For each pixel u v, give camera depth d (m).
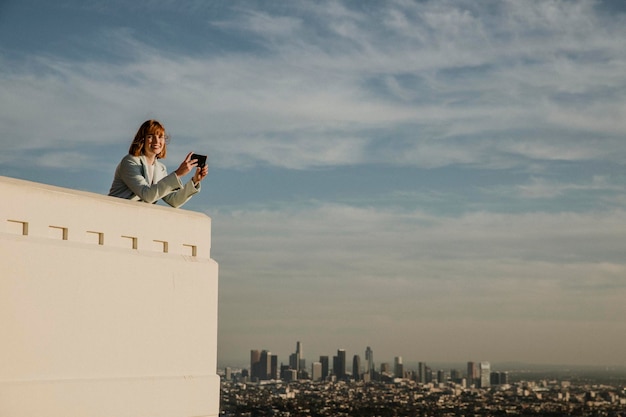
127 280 9.35
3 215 8.32
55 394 8.43
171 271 9.90
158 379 9.53
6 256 8.20
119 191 10.26
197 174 10.30
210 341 10.34
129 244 9.59
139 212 9.70
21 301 8.29
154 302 9.66
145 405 9.34
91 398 8.77
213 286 10.46
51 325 8.53
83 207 9.07
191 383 9.93
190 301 10.12
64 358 8.63
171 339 9.83
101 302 9.05
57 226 8.80
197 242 10.42
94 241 9.20
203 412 10.05
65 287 8.70
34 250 8.44
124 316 9.28
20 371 8.23
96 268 9.03
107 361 9.06
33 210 8.58
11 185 8.41
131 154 10.23
